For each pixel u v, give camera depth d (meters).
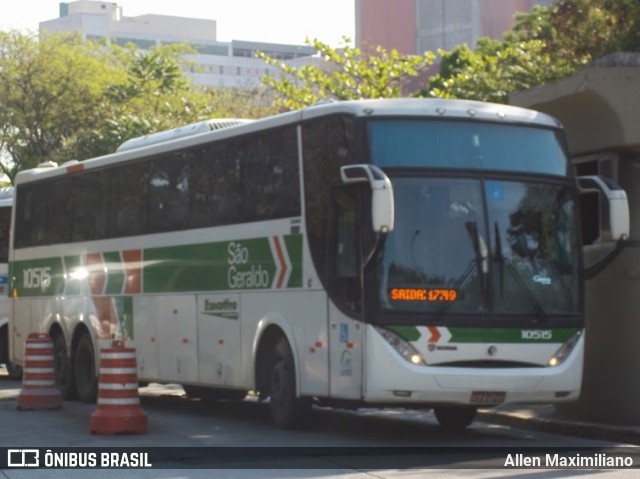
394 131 14.97
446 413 17.44
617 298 16.94
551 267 15.21
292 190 16.39
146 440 15.77
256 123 17.42
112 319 21.58
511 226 15.07
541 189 15.38
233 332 17.86
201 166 18.95
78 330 22.86
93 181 22.50
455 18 94.88
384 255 14.54
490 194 15.03
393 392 14.38
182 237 19.39
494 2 95.38
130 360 16.48
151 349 20.33
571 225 15.52
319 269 15.66
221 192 18.28
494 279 14.80
